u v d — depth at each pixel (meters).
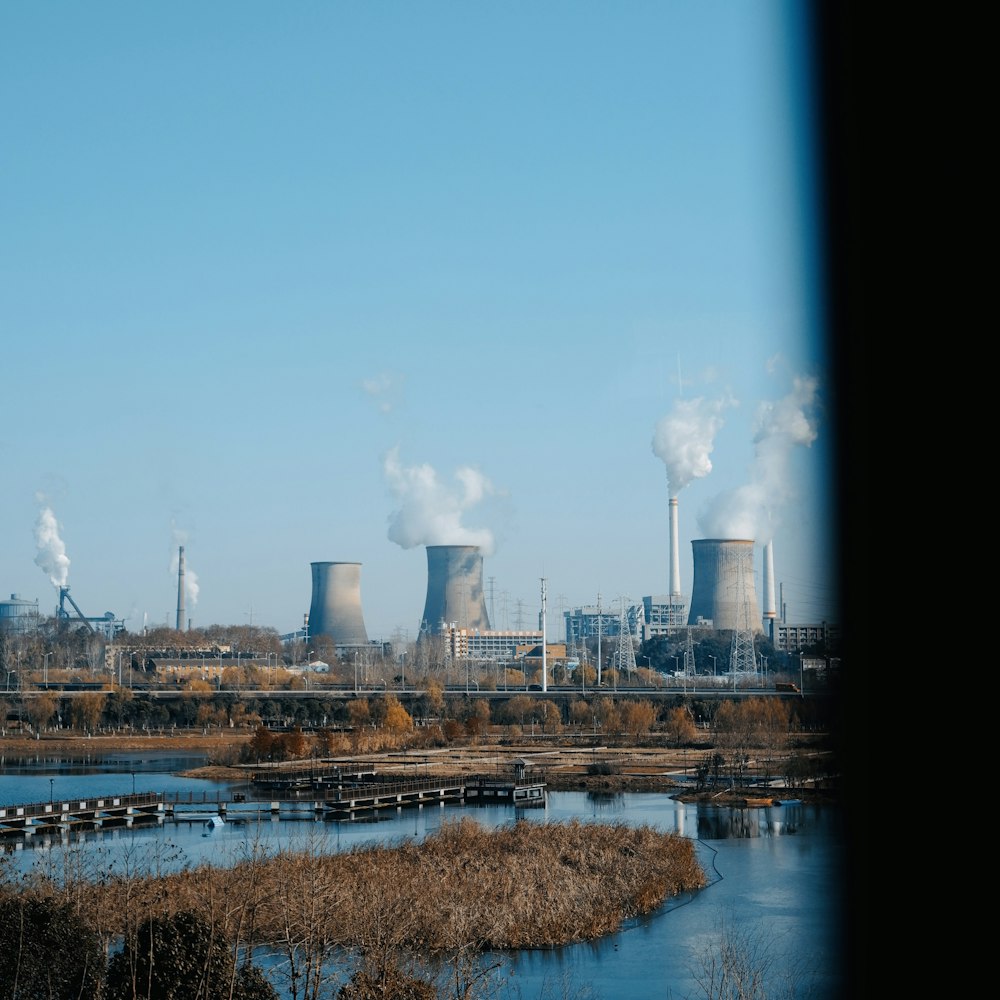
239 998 40.78
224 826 109.44
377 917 52.00
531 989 57.53
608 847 86.25
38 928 43.00
